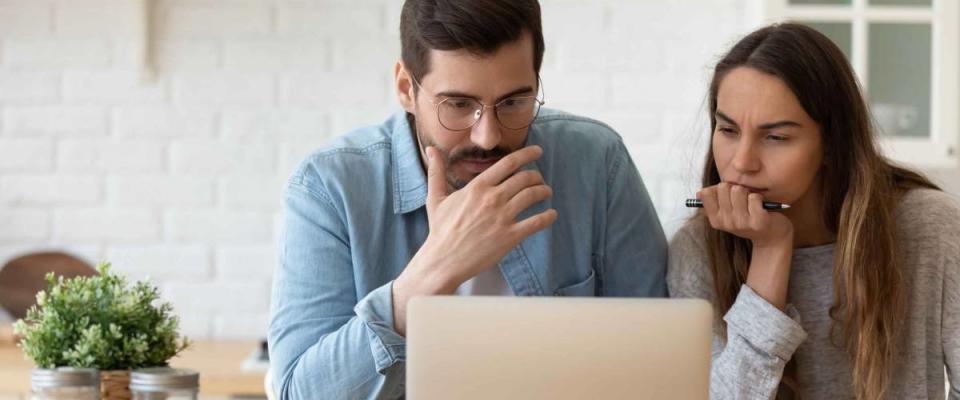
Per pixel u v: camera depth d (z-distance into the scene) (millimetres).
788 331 1992
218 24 3707
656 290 2236
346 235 2152
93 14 3713
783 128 1994
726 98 2027
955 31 3379
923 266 2068
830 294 2135
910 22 3389
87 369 1960
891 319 2047
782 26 2051
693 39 3674
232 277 3729
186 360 3295
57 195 3730
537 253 2191
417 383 1600
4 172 3729
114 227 3730
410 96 2082
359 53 3707
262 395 3209
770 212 2059
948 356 2059
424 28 1941
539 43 1997
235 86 3713
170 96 3717
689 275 2186
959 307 2043
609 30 3688
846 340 2098
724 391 2016
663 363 1601
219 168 3725
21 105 3725
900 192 2152
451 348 1598
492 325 1598
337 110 3715
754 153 2012
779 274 2037
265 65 3715
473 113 1942
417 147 2178
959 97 3387
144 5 3680
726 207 2039
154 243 3727
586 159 2264
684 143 3664
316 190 2158
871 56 3391
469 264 1905
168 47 3715
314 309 2098
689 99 3672
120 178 3727
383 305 1922
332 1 3705
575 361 1600
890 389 2090
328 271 2125
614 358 1599
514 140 1979
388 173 2184
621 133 3682
